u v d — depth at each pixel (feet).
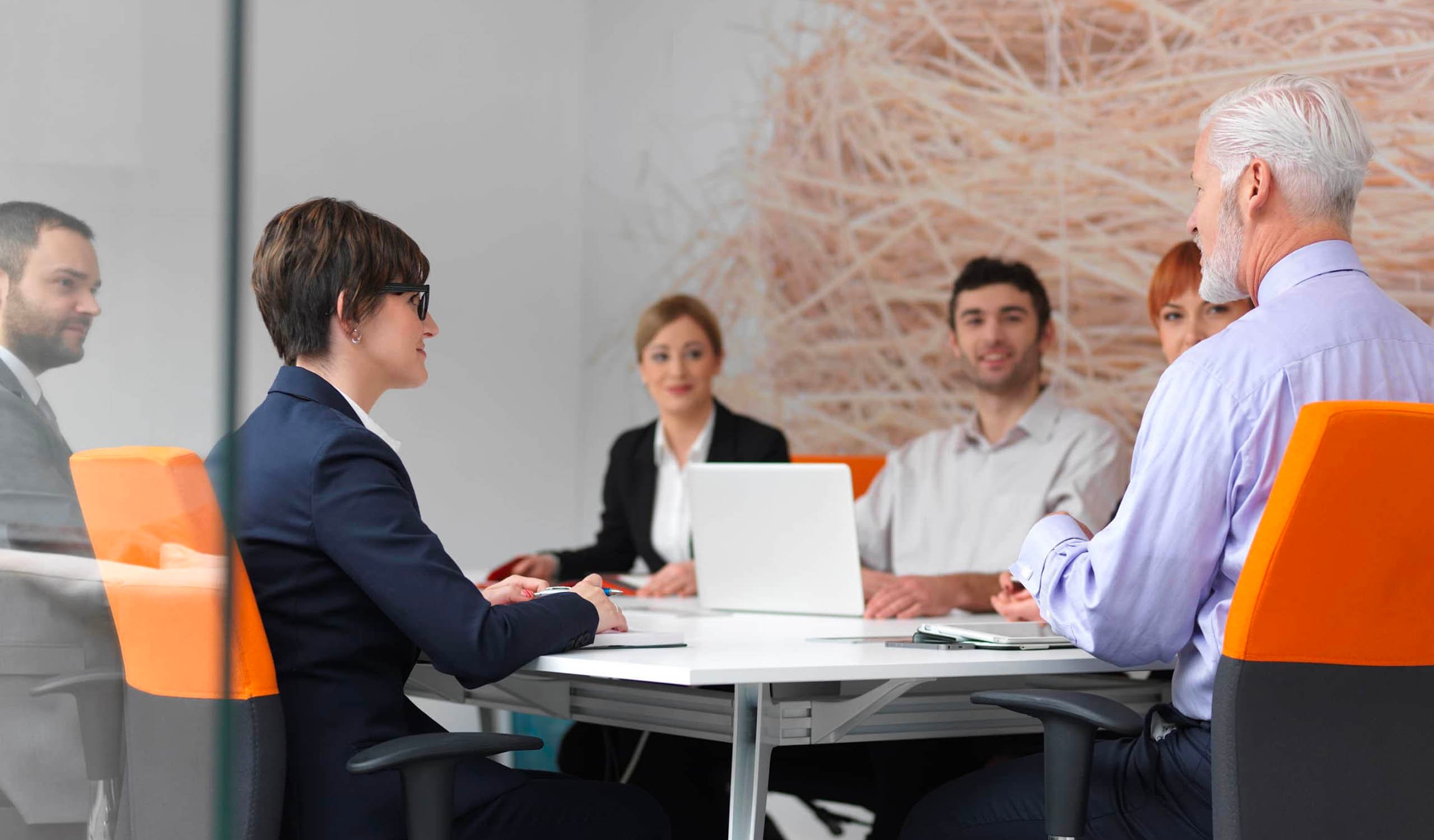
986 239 14.39
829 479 7.56
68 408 2.64
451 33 17.38
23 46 2.51
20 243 2.58
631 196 18.48
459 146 17.51
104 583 2.99
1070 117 13.61
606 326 18.70
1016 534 10.73
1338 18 11.51
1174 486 4.89
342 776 4.69
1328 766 4.17
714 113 17.44
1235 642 4.11
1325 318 4.97
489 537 17.90
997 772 5.57
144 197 2.42
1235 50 12.28
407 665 5.18
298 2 15.61
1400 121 11.08
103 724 3.21
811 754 8.38
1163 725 5.27
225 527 2.42
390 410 16.74
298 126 15.60
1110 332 13.28
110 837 3.28
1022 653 5.40
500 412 18.06
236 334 2.23
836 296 15.96
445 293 17.33
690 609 8.29
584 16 19.07
